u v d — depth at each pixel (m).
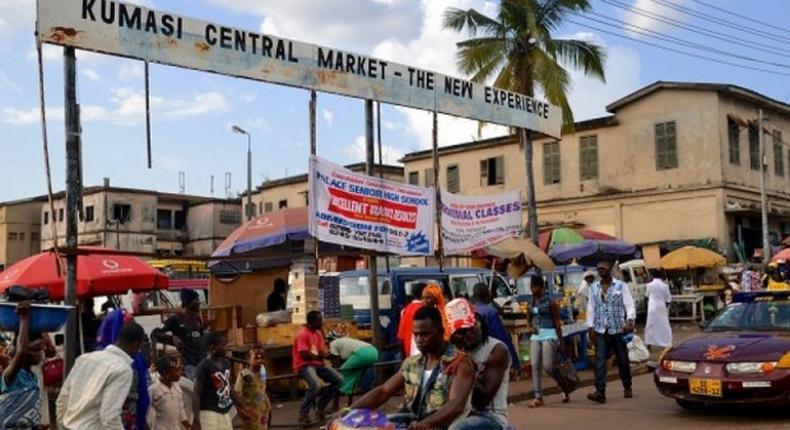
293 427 10.95
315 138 12.09
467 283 16.09
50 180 9.09
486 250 14.70
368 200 12.70
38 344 6.57
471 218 14.50
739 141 34.50
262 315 13.98
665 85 34.25
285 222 15.86
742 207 32.88
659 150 34.62
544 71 25.67
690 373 10.77
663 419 10.89
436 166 14.02
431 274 15.62
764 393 10.16
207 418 7.67
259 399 8.42
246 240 15.84
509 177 38.41
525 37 26.44
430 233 13.65
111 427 6.11
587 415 11.58
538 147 37.81
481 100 14.84
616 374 15.90
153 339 10.37
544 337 12.73
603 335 12.85
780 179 37.38
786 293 11.87
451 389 4.98
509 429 5.68
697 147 33.75
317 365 11.20
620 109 35.72
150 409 7.58
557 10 26.75
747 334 11.30
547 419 11.41
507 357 5.76
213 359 7.79
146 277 12.58
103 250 9.46
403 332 11.02
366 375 12.82
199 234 52.25
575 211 36.62
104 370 6.17
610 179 35.81
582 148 36.59
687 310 30.75
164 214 52.16
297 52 11.90
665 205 34.41
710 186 33.22
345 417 4.99
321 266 22.36
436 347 5.11
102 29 9.66
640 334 26.33
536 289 12.89
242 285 16.62
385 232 12.91
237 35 11.16
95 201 49.34
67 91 9.36
